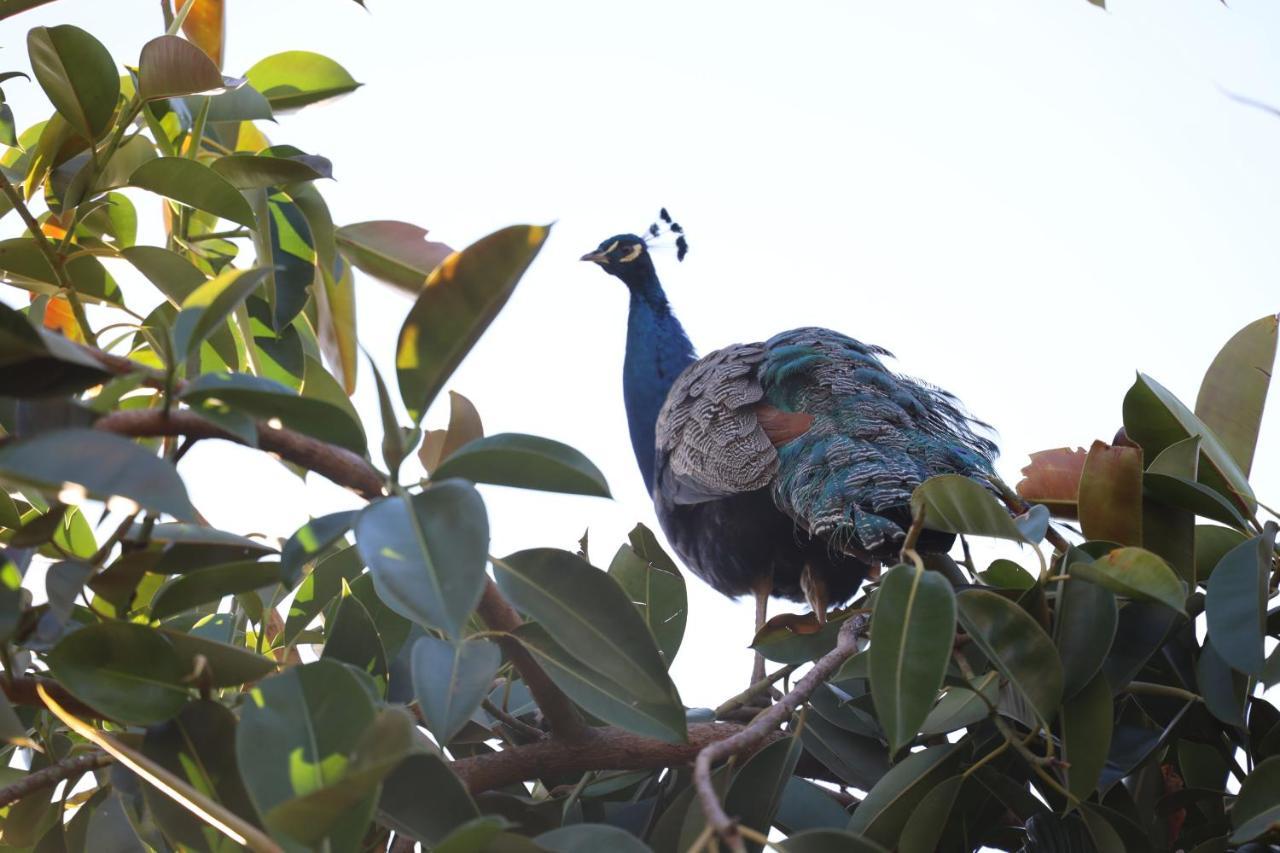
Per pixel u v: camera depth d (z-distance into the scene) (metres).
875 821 5.09
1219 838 4.84
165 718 3.80
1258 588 4.85
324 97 6.95
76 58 5.34
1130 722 5.74
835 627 5.99
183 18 6.19
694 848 2.99
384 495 3.81
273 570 4.18
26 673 4.29
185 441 3.58
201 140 6.23
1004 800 5.17
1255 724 5.54
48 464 2.90
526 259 3.59
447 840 3.10
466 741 5.48
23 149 6.77
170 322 5.61
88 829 5.03
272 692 3.39
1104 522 5.56
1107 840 4.82
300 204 6.04
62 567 3.62
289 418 3.52
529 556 4.20
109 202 6.17
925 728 5.23
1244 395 6.32
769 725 4.61
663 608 6.00
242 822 3.24
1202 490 5.45
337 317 6.28
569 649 4.07
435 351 3.67
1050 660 4.66
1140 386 5.94
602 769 5.25
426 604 3.20
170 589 4.13
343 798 2.81
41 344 3.24
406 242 6.54
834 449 9.20
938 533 8.19
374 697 3.65
